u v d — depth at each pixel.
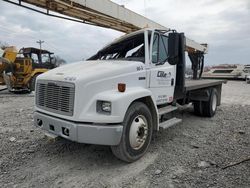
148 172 3.40
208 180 3.15
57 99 3.49
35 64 13.81
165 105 5.09
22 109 8.02
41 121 3.81
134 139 3.65
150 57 4.33
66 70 3.80
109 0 6.97
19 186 3.02
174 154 4.07
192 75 10.93
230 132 5.43
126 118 3.50
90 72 3.49
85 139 3.25
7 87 13.24
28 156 3.93
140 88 3.95
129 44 4.79
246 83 23.19
